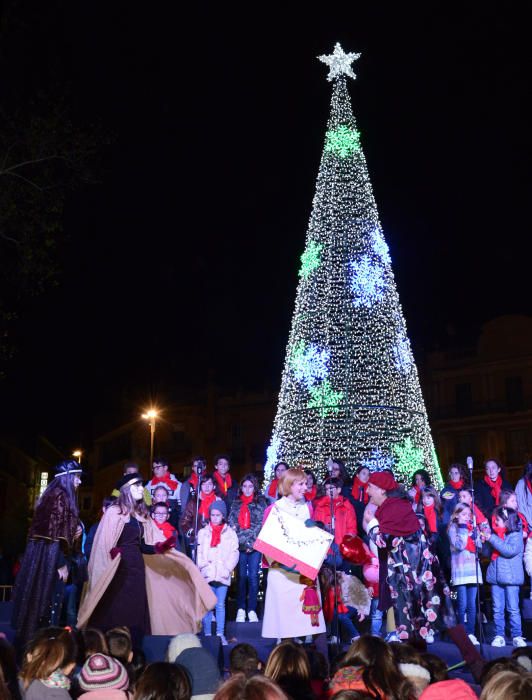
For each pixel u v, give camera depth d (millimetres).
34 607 7809
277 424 18297
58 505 8062
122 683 4766
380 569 8297
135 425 43969
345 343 17672
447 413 38781
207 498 11086
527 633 10336
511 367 37969
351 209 17047
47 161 15367
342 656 5527
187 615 8375
